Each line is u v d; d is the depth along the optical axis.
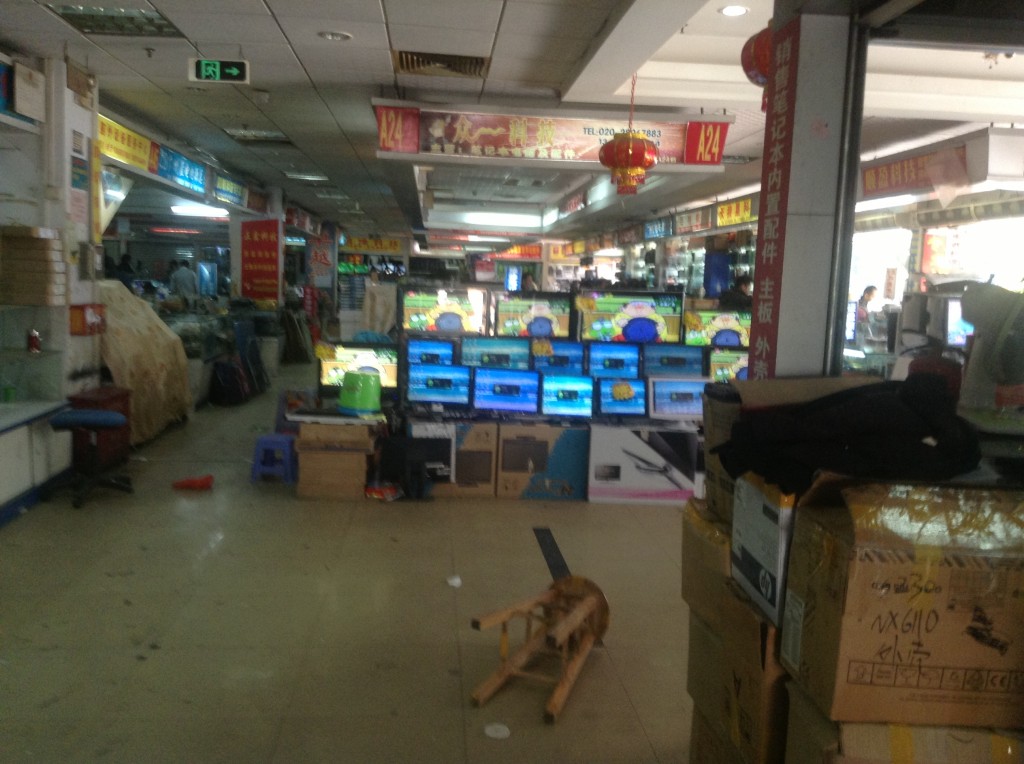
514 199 16.80
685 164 6.10
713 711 2.12
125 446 6.01
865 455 1.67
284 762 2.51
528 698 2.96
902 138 6.96
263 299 12.73
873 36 2.18
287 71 5.93
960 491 1.61
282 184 13.62
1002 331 1.97
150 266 18.45
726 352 6.00
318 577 4.02
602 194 12.45
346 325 7.48
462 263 29.28
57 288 5.16
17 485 4.80
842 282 2.22
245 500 5.28
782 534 1.76
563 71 5.68
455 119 5.97
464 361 5.92
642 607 3.81
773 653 1.78
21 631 3.33
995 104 5.58
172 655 3.17
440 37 5.00
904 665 1.51
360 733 2.69
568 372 5.97
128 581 3.89
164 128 8.45
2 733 2.61
